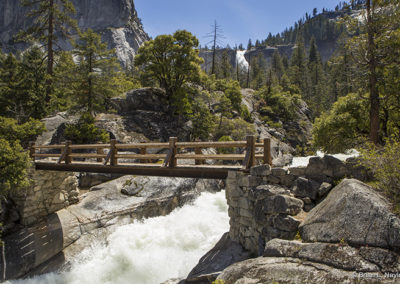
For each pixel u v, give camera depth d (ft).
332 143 55.77
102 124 72.90
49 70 78.89
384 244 11.76
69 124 66.54
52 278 32.19
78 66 71.36
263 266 14.32
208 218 42.75
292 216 18.52
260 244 20.11
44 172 41.24
